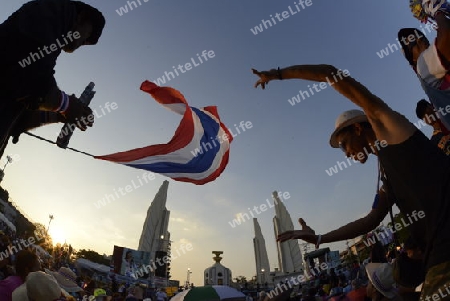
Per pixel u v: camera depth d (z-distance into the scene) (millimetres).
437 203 1352
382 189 2439
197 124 7312
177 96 7258
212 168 7195
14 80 1491
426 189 1391
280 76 1693
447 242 1271
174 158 6617
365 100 1513
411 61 2566
